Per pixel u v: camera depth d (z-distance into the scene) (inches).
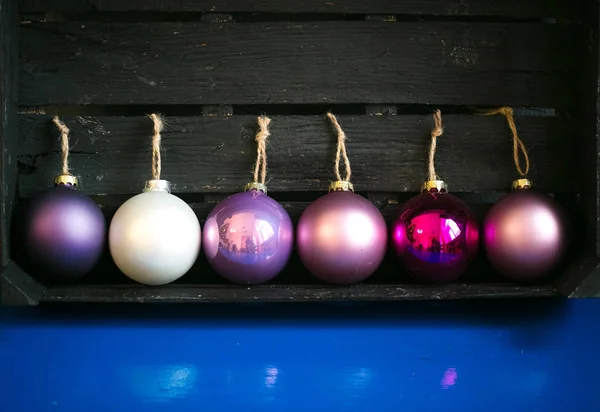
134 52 25.0
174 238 22.1
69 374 23.0
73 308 24.3
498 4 25.7
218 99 25.0
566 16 25.7
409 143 25.4
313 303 24.9
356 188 25.2
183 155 25.1
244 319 24.4
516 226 22.6
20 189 24.5
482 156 25.5
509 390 23.2
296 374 23.3
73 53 24.9
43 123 24.7
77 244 22.1
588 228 23.2
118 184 25.0
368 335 24.2
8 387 22.8
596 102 23.4
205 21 25.1
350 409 22.7
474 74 25.5
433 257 22.4
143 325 24.1
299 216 25.4
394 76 25.3
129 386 22.9
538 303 24.9
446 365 23.6
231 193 25.3
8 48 23.3
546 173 25.6
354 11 25.3
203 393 22.8
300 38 25.1
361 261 22.4
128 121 25.0
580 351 24.1
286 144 25.2
